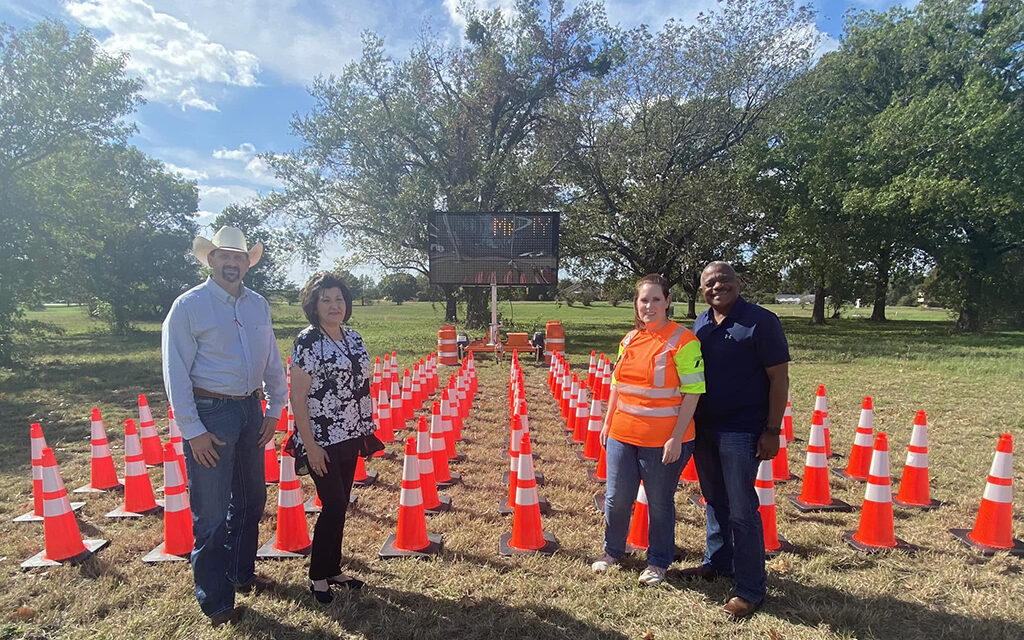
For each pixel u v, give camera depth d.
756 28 22.22
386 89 22.17
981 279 25.41
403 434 7.22
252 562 3.43
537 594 3.37
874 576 3.53
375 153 21.77
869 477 4.06
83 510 4.78
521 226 14.75
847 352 16.56
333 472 3.18
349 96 21.61
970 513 4.59
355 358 3.25
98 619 3.17
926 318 45.00
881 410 8.58
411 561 3.77
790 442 6.79
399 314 44.62
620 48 22.80
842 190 22.70
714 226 20.95
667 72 22.45
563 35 22.88
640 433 3.33
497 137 24.44
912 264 29.61
